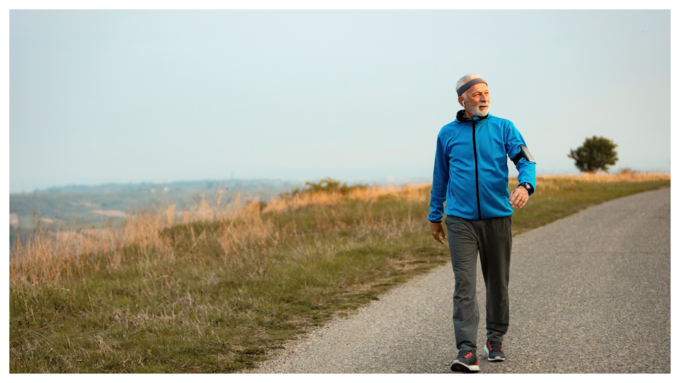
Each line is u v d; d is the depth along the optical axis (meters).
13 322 5.07
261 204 15.71
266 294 5.58
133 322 4.78
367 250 8.05
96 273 7.70
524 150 3.09
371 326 4.36
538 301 4.89
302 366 3.52
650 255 6.96
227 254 8.32
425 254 7.90
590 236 9.08
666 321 4.03
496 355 3.36
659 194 18.38
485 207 3.22
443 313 4.64
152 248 9.62
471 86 3.22
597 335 3.79
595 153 36.25
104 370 3.62
